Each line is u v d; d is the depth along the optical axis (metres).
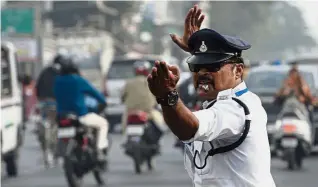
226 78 6.69
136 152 21.69
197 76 6.74
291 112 22.00
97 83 46.25
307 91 22.45
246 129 6.52
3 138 20.11
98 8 98.56
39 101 24.27
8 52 21.34
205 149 6.70
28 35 85.25
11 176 21.92
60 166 24.36
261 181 6.61
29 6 85.12
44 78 24.14
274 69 26.61
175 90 6.12
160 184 19.91
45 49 88.31
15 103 21.44
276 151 25.72
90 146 18.47
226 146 6.59
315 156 26.73
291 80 22.39
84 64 46.84
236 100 6.59
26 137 36.56
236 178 6.61
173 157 26.56
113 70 39.78
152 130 22.05
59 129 18.25
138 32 121.69
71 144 18.12
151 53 125.25
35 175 22.14
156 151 22.47
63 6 99.75
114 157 26.66
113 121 38.94
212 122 6.33
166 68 6.02
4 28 85.94
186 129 6.17
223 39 6.61
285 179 20.58
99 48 90.81
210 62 6.62
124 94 22.22
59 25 99.56
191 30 7.64
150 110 22.08
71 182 18.28
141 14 126.94
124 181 20.56
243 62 6.83
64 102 18.36
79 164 18.27
